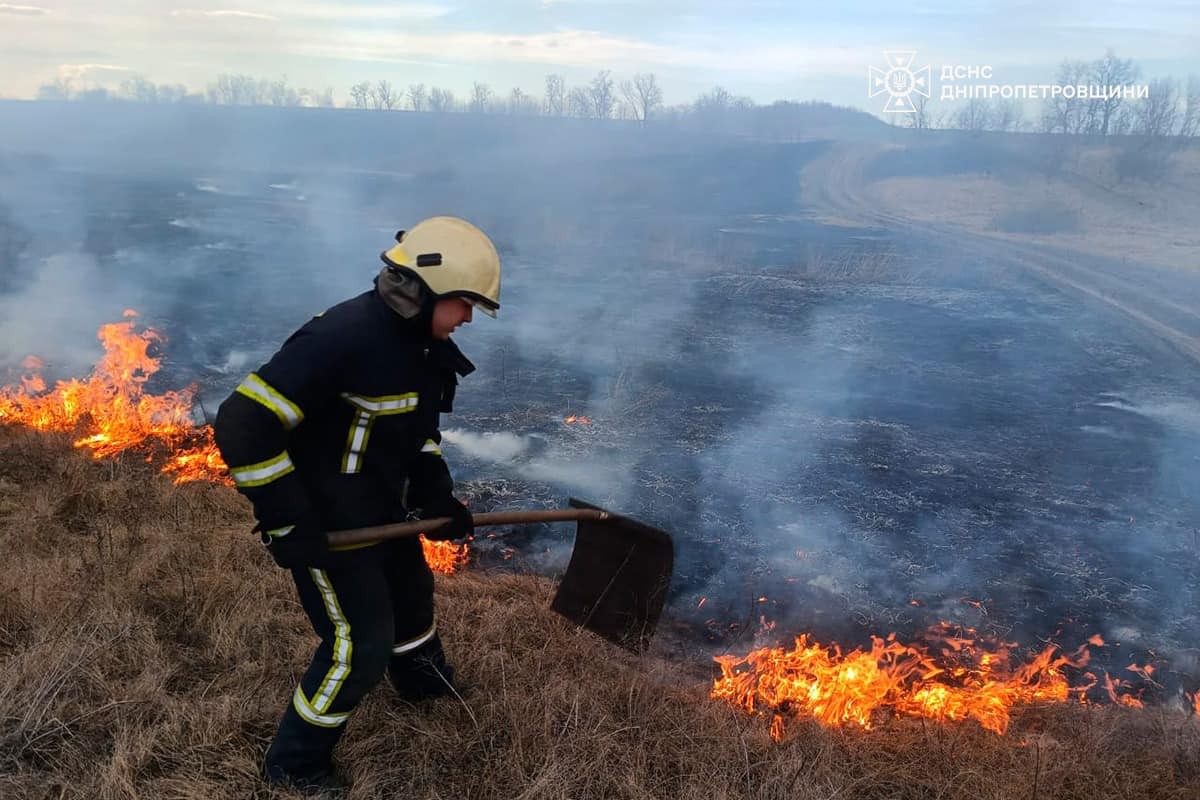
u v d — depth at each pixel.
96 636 3.03
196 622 3.29
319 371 2.07
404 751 2.60
